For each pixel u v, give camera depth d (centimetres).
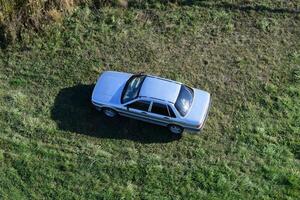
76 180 1988
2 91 2225
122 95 2130
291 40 2506
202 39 2472
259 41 2488
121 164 2033
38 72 2300
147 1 2567
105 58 2367
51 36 2417
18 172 1988
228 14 2566
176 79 2319
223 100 2272
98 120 2166
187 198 1978
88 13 2509
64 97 2225
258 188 2023
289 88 2330
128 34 2459
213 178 2031
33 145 2064
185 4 2577
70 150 2062
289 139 2175
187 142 2134
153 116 2102
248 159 2103
